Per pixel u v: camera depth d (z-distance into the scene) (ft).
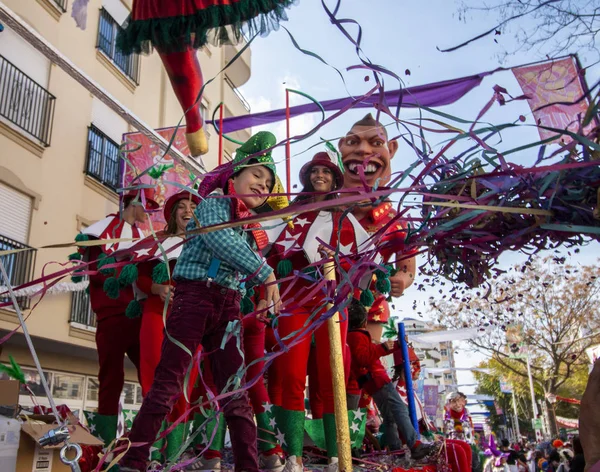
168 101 48.91
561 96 8.82
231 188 8.48
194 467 10.95
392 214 14.28
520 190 6.80
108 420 12.17
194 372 10.84
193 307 7.58
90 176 38.99
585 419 6.08
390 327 18.47
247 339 11.63
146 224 13.55
